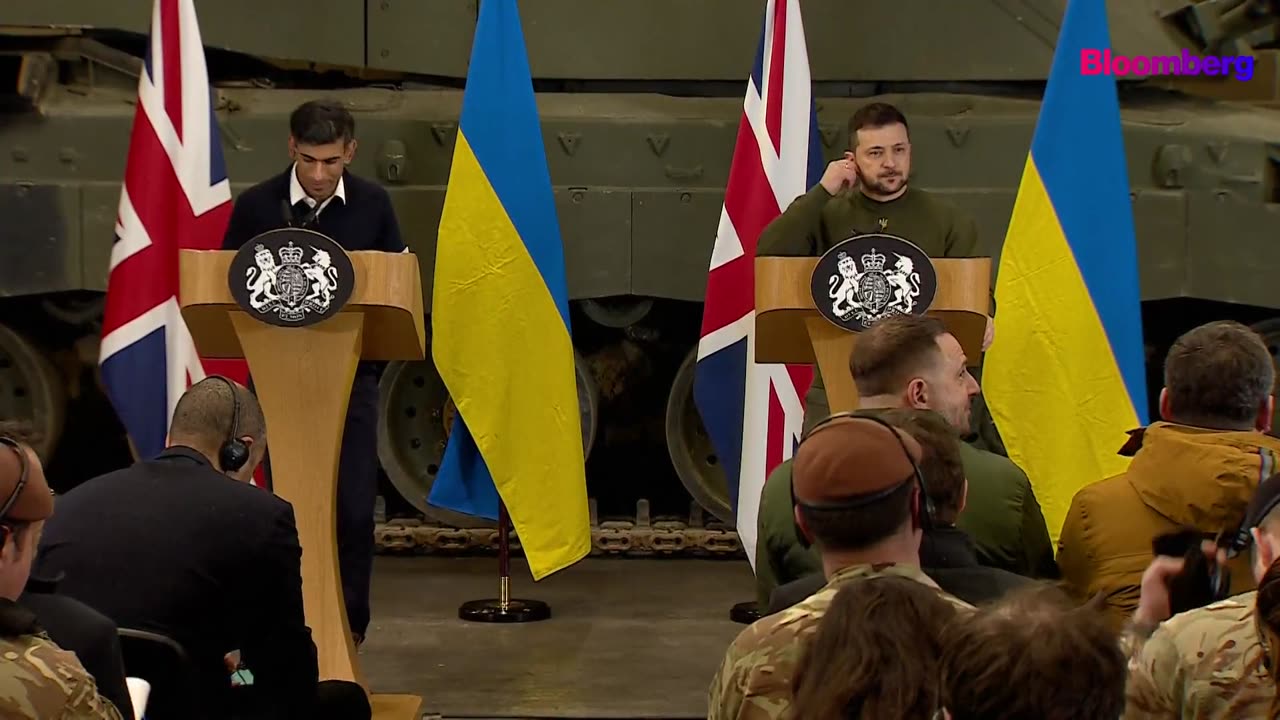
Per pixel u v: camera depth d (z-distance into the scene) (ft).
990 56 36.68
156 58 29.25
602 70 37.19
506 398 30.27
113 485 17.44
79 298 38.29
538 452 30.50
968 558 13.82
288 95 37.93
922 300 20.33
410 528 39.24
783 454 31.19
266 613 17.37
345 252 20.52
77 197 35.35
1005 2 36.68
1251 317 38.24
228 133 35.83
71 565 16.93
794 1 30.86
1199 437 15.53
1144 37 36.94
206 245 29.43
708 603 34.71
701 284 35.60
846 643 10.37
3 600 12.45
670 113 36.70
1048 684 9.16
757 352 22.62
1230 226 34.94
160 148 29.12
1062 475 27.71
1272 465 15.15
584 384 38.73
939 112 36.83
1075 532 16.31
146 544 16.97
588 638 31.32
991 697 9.23
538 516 30.55
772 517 17.43
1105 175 27.76
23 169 35.76
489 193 29.91
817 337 20.80
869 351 17.20
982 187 35.53
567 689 27.32
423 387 39.45
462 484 32.35
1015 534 16.78
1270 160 35.19
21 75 35.55
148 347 28.96
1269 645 11.52
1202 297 35.06
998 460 17.04
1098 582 16.11
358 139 35.91
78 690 12.37
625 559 39.86
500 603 33.22
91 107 36.24
